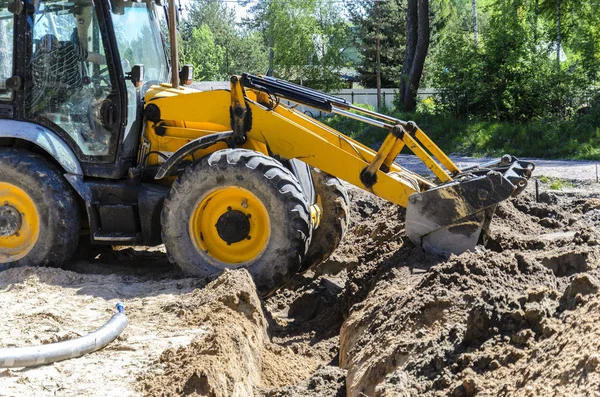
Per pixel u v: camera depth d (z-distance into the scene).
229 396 4.38
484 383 3.76
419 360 4.22
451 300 4.84
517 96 23.66
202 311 5.66
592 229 6.62
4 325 5.39
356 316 5.77
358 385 4.57
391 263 6.78
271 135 7.02
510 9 25.34
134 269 7.37
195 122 7.42
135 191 7.18
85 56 7.11
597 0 25.58
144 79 7.62
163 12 8.39
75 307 5.91
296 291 7.55
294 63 43.50
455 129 23.02
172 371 4.52
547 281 5.35
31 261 7.11
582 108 23.09
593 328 3.57
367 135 23.56
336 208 7.68
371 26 41.75
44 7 7.14
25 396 4.22
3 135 7.09
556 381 3.36
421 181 7.40
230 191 6.75
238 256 6.84
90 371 4.59
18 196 7.09
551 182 13.30
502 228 7.57
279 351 5.82
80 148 7.19
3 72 7.20
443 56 25.27
